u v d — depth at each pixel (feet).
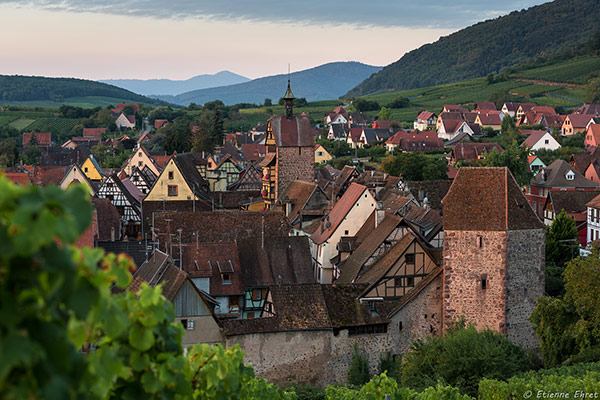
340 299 204.64
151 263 207.41
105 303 40.16
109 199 321.52
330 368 198.08
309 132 350.43
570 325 184.96
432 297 208.13
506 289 198.80
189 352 66.80
